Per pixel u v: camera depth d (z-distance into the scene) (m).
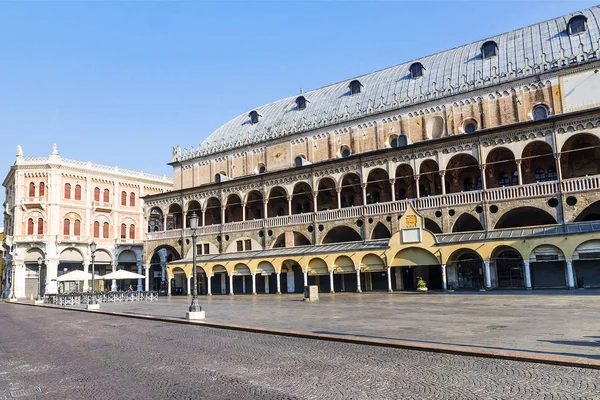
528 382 10.52
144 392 11.05
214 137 76.75
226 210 69.94
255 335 20.19
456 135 47.66
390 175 51.62
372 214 51.66
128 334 22.53
